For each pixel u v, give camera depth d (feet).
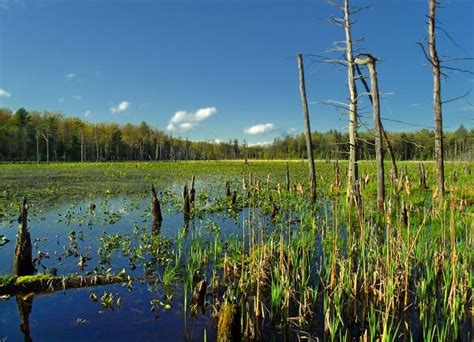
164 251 37.83
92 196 79.46
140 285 29.12
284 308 22.85
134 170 182.60
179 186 104.73
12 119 281.54
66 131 295.69
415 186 72.90
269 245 33.22
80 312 24.61
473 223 32.30
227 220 55.21
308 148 69.10
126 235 45.16
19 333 22.04
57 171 165.99
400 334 21.12
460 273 25.34
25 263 30.01
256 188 65.98
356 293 24.81
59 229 48.65
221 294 27.02
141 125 370.32
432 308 22.06
